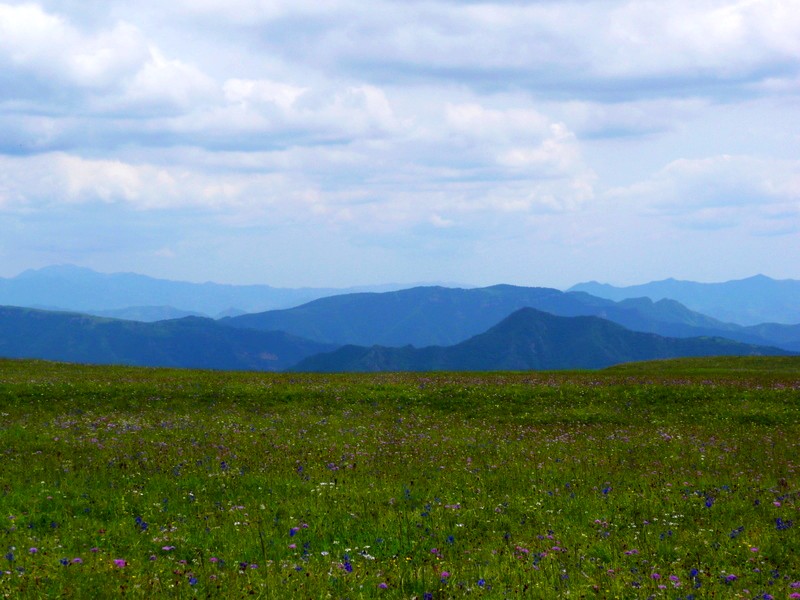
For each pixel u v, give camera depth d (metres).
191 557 12.02
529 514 15.34
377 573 10.47
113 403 36.56
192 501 16.20
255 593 9.55
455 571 10.65
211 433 27.22
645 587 9.80
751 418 35.09
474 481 19.16
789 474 21.22
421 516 14.60
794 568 11.22
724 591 9.77
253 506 15.66
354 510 15.29
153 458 21.44
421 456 23.39
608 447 26.28
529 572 10.61
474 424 33.34
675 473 20.86
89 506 15.38
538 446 26.28
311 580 10.00
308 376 51.72
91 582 9.95
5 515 14.24
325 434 28.17
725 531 13.51
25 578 9.84
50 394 37.44
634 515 15.35
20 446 23.52
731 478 20.05
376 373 57.44
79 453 22.36
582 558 11.58
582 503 16.39
